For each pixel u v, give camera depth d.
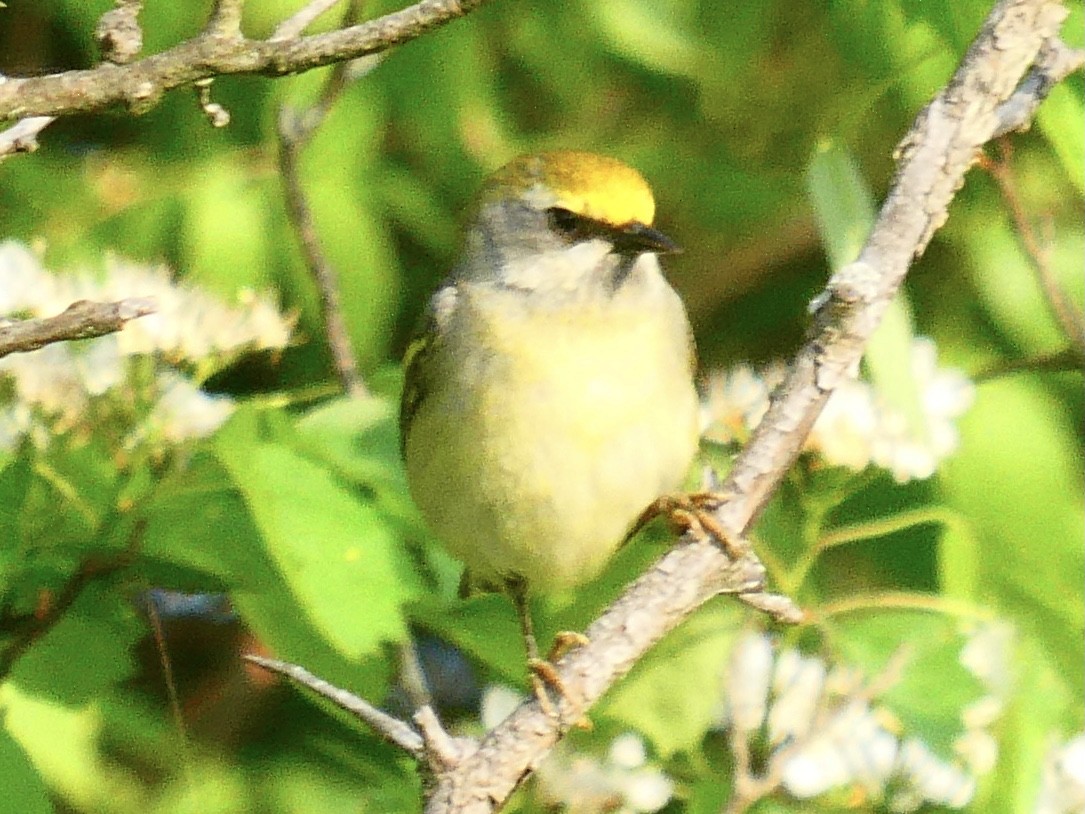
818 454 9.59
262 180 11.86
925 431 9.36
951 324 12.81
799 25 13.02
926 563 11.26
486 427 9.38
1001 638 9.48
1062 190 12.77
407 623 9.33
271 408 8.35
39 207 11.73
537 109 13.48
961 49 9.93
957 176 7.64
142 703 10.63
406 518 9.65
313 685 7.00
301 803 10.54
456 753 7.00
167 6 11.34
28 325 5.95
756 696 9.45
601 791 9.49
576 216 9.55
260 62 6.09
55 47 12.79
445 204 12.79
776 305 13.79
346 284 11.77
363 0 9.66
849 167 8.70
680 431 9.55
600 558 9.71
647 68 13.23
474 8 6.09
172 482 8.39
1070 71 7.84
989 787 9.36
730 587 7.38
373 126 11.95
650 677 9.57
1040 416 11.80
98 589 8.89
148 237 11.73
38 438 8.59
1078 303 12.48
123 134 12.26
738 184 13.37
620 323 9.42
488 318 9.49
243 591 8.84
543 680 7.21
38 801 8.02
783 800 9.46
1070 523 11.34
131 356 8.74
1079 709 9.60
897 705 9.05
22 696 8.86
